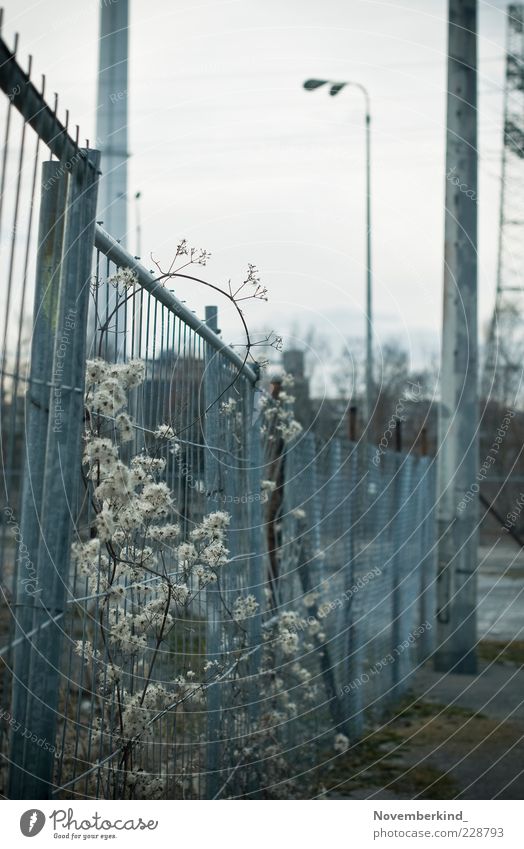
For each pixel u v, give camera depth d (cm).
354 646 664
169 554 352
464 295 979
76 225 258
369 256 1253
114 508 278
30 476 248
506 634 1075
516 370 2445
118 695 297
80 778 291
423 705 732
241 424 481
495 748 588
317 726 555
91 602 305
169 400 350
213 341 412
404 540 896
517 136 1591
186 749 383
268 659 491
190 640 378
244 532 474
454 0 984
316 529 604
